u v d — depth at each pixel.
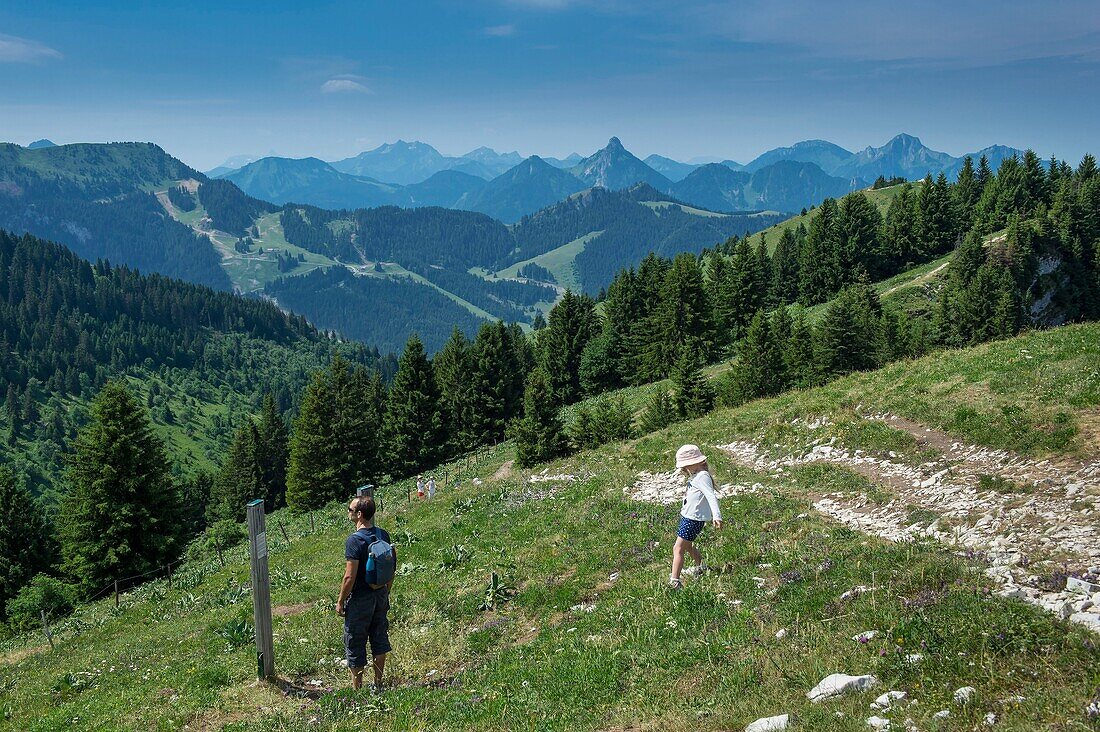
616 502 19.67
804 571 10.52
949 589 8.55
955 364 24.17
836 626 8.38
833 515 15.46
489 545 18.39
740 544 12.84
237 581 23.62
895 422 21.23
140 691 12.50
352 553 9.80
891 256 131.50
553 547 16.48
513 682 9.19
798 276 133.88
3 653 21.78
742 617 9.36
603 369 103.69
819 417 24.38
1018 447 16.05
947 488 15.28
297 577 20.89
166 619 20.53
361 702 9.55
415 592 15.47
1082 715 5.32
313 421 78.50
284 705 10.30
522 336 134.88
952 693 6.23
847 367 77.12
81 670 15.67
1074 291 119.75
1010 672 6.34
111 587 47.88
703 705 7.16
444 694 9.30
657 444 29.27
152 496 50.31
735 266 110.62
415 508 29.78
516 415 87.25
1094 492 12.27
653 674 8.37
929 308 103.38
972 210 148.12
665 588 11.35
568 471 28.19
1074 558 9.27
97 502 49.00
